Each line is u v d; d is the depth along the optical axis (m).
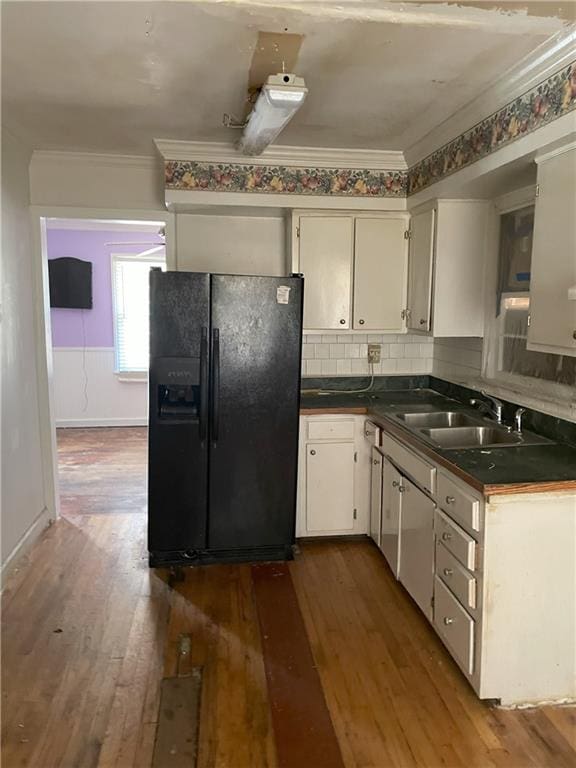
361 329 3.54
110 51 2.06
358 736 1.91
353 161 3.38
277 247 3.73
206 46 2.01
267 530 3.13
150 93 2.47
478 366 3.30
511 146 2.28
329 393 3.75
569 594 2.01
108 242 6.29
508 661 2.01
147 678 2.19
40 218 3.47
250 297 2.95
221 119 2.79
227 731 1.92
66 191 3.48
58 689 2.12
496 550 1.94
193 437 2.99
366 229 3.47
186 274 2.87
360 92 2.43
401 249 3.52
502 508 1.93
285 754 1.83
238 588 2.88
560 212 2.02
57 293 6.21
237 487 3.07
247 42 1.98
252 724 1.96
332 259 3.47
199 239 3.66
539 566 1.98
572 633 2.03
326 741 1.89
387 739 1.90
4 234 3.01
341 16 1.73
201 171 3.27
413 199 3.36
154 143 3.19
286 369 3.03
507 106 2.31
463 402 3.40
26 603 2.72
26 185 3.38
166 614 2.64
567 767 1.79
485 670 2.00
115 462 5.16
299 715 2.00
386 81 2.31
